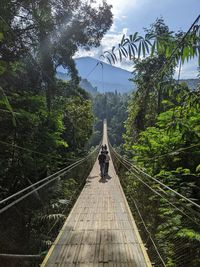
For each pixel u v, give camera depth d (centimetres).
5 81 878
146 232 587
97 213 783
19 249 438
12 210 460
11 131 809
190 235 340
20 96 876
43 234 527
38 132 917
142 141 866
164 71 192
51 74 1216
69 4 1320
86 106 2677
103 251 512
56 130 1091
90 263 462
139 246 534
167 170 672
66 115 1995
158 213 517
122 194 1059
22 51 1002
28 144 859
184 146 620
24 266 443
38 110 920
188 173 585
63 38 1405
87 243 552
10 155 837
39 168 918
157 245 478
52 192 641
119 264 459
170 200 454
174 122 260
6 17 805
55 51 1391
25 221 491
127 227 655
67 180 888
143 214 651
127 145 1323
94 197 1008
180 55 177
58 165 1296
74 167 1022
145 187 657
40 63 1192
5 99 328
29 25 1040
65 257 486
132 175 922
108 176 1573
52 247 523
